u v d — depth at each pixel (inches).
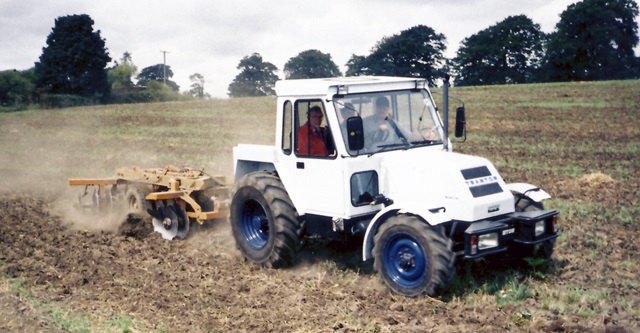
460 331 247.3
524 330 249.6
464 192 279.0
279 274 326.6
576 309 269.0
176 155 895.7
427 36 3668.8
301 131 315.9
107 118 1644.9
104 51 3412.9
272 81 4471.0
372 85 308.7
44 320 271.1
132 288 313.1
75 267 350.0
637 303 276.4
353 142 287.4
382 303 280.8
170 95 3385.8
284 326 258.5
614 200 502.9
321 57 4372.5
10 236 422.6
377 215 291.0
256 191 333.4
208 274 330.3
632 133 1009.5
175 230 399.5
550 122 1199.6
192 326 261.6
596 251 354.3
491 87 1927.9
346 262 337.7
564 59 3218.5
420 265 278.4
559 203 484.7
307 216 324.2
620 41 3176.7
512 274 310.7
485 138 1002.1
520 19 3644.2
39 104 2581.2
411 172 294.2
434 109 327.0
